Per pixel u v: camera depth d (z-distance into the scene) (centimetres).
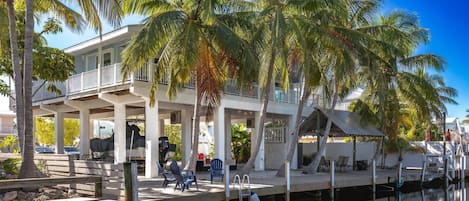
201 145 3284
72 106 2089
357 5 2039
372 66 1992
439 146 2933
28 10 1320
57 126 2322
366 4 2059
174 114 2312
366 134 2186
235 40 1444
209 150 3241
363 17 2091
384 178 1994
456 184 2458
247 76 1489
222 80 1577
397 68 2377
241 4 1655
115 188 1162
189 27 1455
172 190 1346
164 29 1423
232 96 2045
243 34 1645
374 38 2094
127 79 1720
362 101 2492
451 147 2908
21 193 1234
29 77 1310
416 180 2175
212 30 1497
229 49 1438
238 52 1439
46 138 3747
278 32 1523
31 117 1307
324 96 2248
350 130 2109
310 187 1616
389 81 2364
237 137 2992
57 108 2316
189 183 1330
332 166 1700
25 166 1280
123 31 1831
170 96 1586
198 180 1659
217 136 1962
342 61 1786
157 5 1571
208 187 1421
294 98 2423
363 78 2308
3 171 1441
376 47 2092
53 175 1402
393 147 2641
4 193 1212
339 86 2059
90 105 2102
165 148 2069
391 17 2361
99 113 2527
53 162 1412
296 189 1564
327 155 2878
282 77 1764
